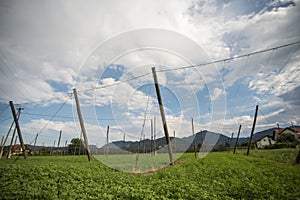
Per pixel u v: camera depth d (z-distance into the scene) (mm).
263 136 52406
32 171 9250
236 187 8164
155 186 8180
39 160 20875
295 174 11344
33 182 7246
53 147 42875
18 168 9844
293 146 38000
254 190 7715
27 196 5680
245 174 11094
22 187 6535
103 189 7125
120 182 8547
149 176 10688
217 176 10570
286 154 24531
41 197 5824
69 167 11656
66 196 6012
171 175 10391
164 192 7211
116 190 7000
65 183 7551
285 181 9578
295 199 6996
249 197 7211
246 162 17281
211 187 8227
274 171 12336
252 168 13367
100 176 9625
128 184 8484
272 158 22047
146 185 8266
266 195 7312
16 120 22031
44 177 8250
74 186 7277
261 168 13727
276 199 6953
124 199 6160
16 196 5664
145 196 6344
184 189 7605
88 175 9500
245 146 53438
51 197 5801
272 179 9891
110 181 8664
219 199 6727
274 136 50438
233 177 10281
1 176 7980
